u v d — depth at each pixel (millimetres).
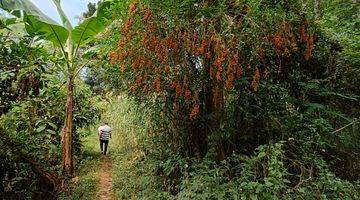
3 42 5594
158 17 4746
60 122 8492
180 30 4855
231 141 6176
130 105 9406
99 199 7281
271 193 4727
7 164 6117
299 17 5152
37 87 5855
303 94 6406
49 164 7371
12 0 5820
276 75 6137
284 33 4891
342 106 6914
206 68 5469
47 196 6660
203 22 4844
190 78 5531
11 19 5969
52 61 7316
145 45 4859
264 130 6230
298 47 5797
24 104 6953
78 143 11664
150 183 6977
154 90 6051
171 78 5715
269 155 5238
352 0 7578
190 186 5488
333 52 6434
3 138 6000
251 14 4750
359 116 7004
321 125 6176
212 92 5965
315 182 5211
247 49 5156
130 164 9383
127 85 7094
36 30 7078
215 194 4957
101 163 11250
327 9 6891
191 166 6004
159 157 7520
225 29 4777
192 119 5879
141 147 9352
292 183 5684
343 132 6984
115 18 5328
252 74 5680
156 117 7137
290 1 5090
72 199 6770
